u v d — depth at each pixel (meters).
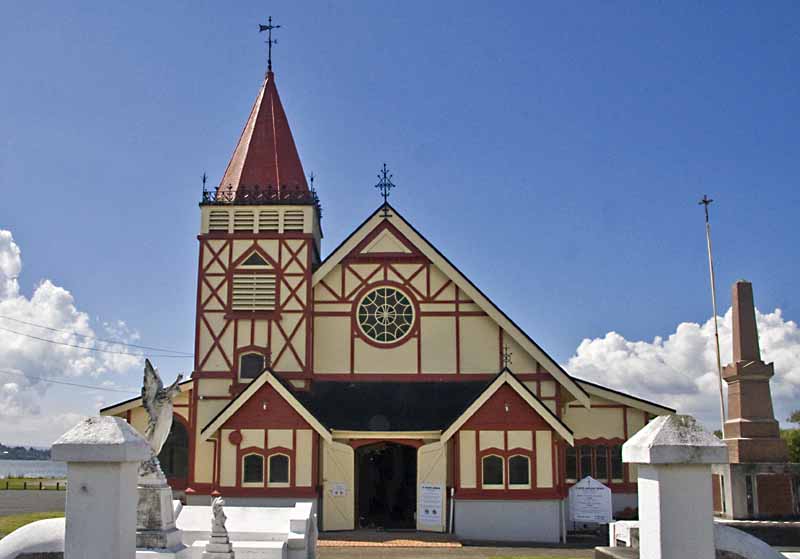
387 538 27.33
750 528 23.55
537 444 29.11
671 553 6.90
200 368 32.75
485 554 24.48
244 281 33.38
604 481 33.94
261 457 29.30
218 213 33.84
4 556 8.45
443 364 33.09
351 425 30.45
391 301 33.66
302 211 33.81
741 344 26.89
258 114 36.06
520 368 32.78
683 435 6.96
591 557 23.81
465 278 33.25
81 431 7.17
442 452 29.31
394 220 34.09
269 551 15.74
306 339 32.84
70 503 7.09
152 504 13.88
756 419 26.12
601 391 34.22
